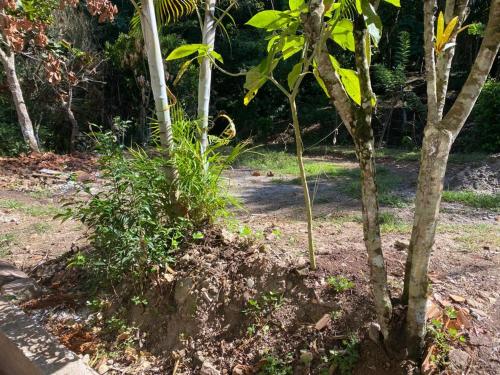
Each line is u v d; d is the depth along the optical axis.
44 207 6.82
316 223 5.61
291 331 3.04
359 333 2.83
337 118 15.84
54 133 16.09
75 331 3.51
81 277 4.11
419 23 16.72
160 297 3.51
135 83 16.39
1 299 3.68
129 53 15.69
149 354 3.28
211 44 4.19
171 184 3.76
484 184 8.38
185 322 3.34
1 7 6.27
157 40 3.80
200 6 5.06
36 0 8.11
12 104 14.71
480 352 2.62
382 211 6.42
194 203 3.83
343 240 4.46
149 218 3.49
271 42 3.15
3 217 6.14
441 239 4.68
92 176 9.12
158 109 3.86
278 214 6.40
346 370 2.70
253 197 7.77
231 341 3.16
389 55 16.61
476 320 2.86
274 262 3.42
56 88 14.45
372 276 2.56
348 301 3.01
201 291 3.40
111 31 18.95
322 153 13.70
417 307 2.48
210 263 3.58
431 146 2.30
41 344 3.13
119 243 3.45
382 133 14.51
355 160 12.47
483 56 2.18
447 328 2.76
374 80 16.12
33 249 4.96
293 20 2.90
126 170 3.57
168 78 15.22
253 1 17.41
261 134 17.25
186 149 3.76
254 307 3.23
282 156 12.34
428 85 2.30
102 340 3.42
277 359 2.90
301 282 3.24
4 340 3.24
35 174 9.09
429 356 2.55
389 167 10.35
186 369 3.09
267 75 3.07
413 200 7.13
